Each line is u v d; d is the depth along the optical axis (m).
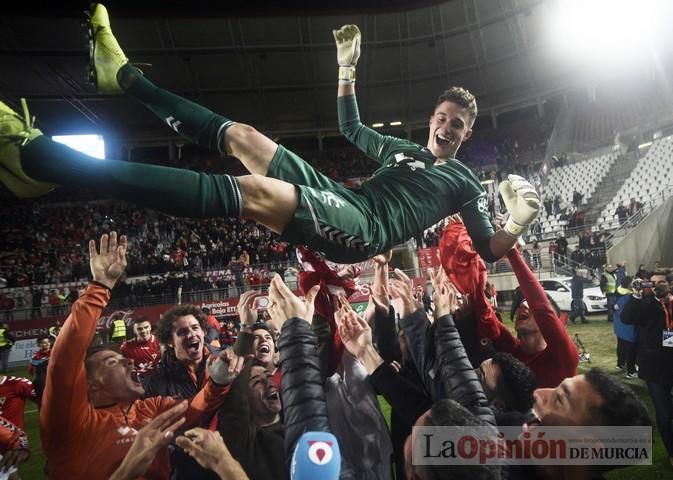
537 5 18.70
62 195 19.33
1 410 2.89
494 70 20.86
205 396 2.05
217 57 19.48
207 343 2.87
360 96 21.08
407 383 2.09
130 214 18.17
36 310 11.92
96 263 1.88
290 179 1.96
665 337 3.05
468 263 2.64
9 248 16.69
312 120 21.92
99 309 1.85
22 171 1.42
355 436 2.12
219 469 1.81
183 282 12.39
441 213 2.24
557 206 16.73
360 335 2.20
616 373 4.63
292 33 18.98
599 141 20.09
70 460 1.86
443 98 2.49
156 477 1.90
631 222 13.20
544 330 2.39
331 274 2.49
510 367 2.12
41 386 2.96
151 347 3.44
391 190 2.10
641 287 3.28
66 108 19.80
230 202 1.52
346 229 1.78
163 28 18.20
